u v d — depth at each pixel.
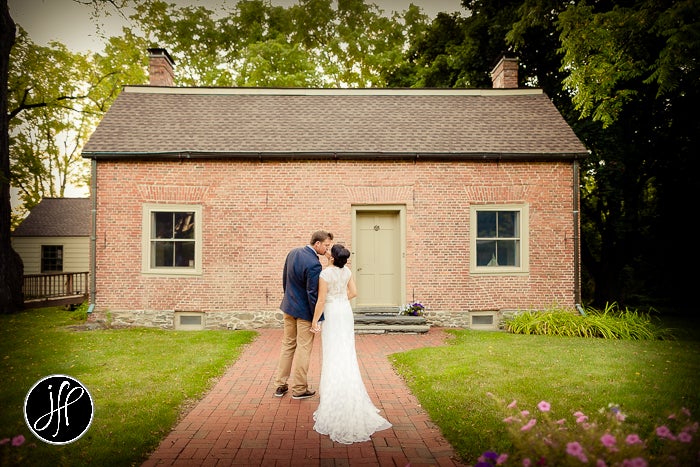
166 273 10.01
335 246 4.63
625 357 6.84
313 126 10.96
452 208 10.27
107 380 5.56
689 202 14.62
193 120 11.01
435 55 18.17
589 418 4.17
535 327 9.46
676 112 13.31
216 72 21.05
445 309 10.17
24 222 21.34
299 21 22.14
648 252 16.02
